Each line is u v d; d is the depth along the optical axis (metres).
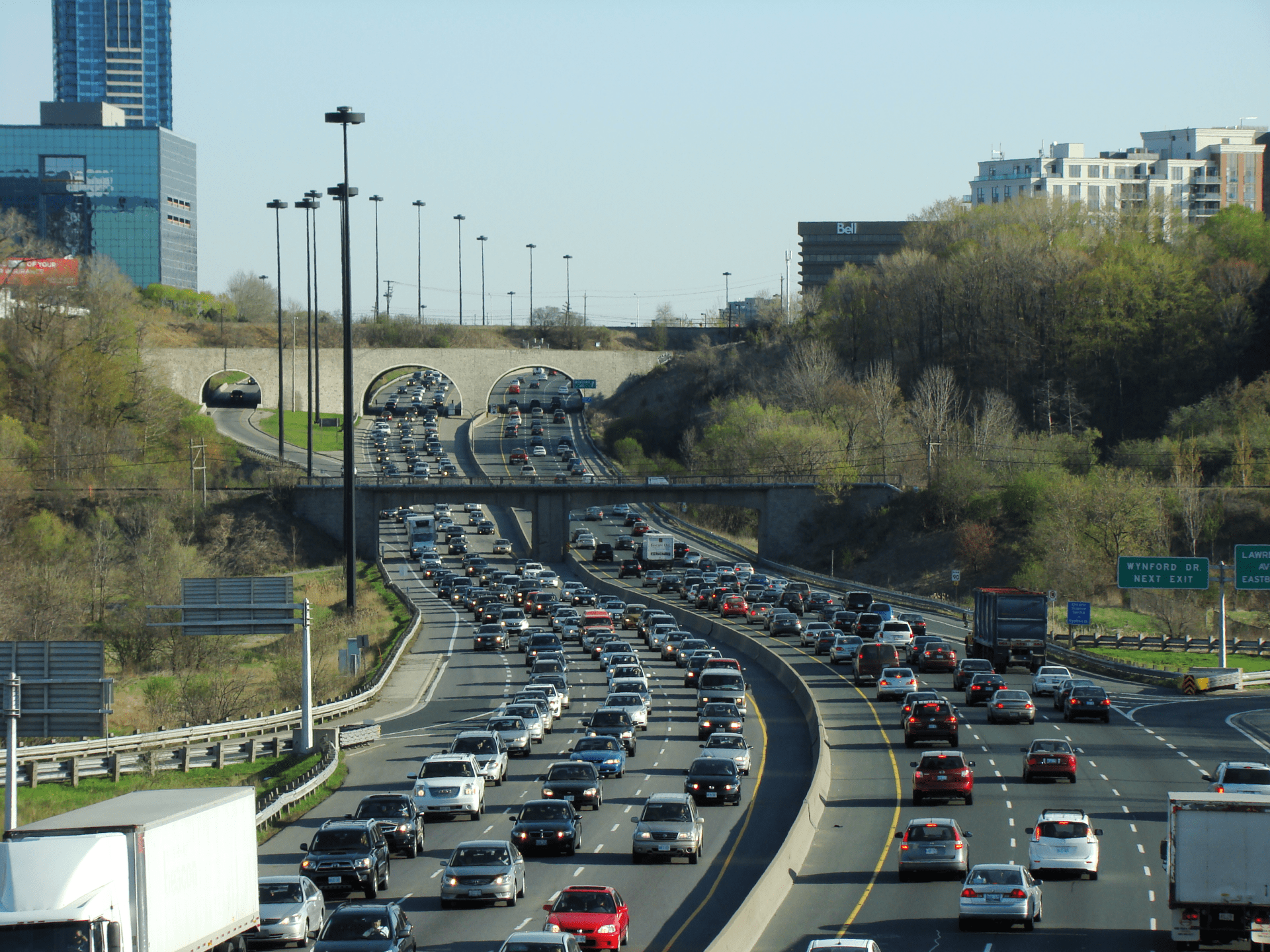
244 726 132.75
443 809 95.25
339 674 175.62
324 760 114.19
